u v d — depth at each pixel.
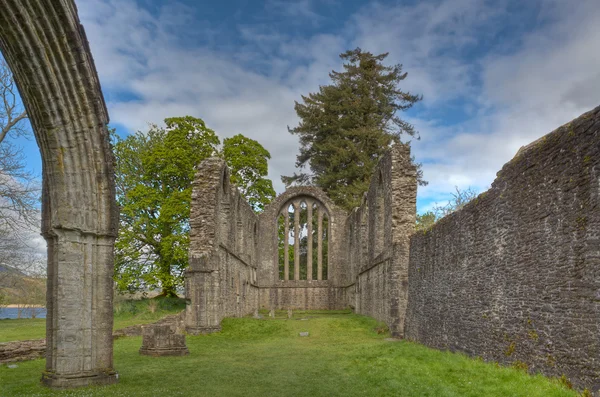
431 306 16.72
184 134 33.50
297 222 42.31
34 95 9.42
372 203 28.56
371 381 10.23
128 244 30.78
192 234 21.64
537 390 8.00
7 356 12.68
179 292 34.09
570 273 8.43
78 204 10.03
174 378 10.84
